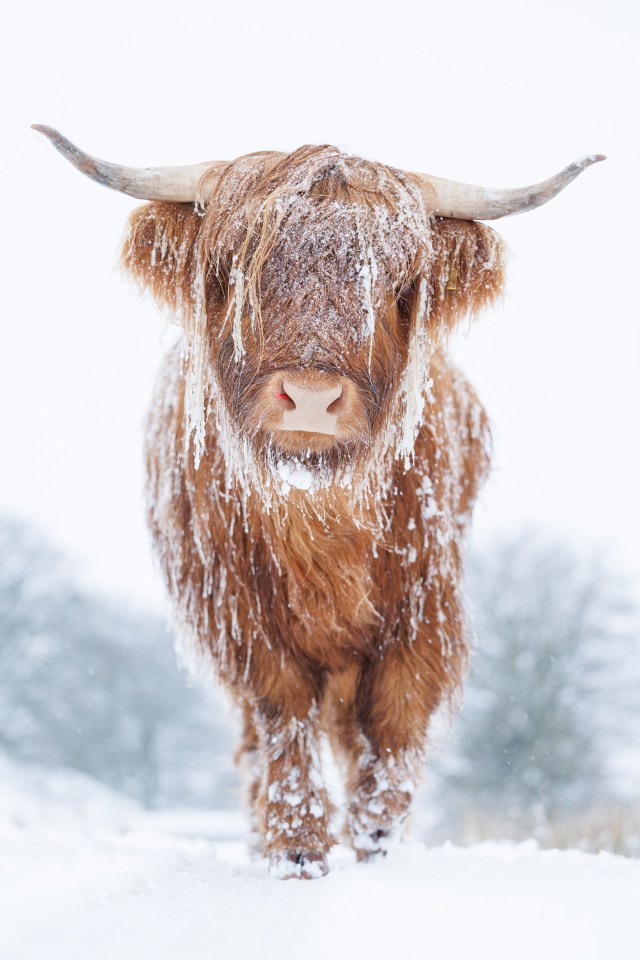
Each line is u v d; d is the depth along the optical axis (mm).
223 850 8805
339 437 5551
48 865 4914
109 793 42531
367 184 5840
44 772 43125
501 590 33531
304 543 6141
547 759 30641
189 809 47750
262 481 5785
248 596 6371
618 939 3814
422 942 3742
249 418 5688
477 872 5348
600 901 4457
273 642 6379
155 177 5980
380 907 4238
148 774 47344
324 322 5449
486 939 3795
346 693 6855
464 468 7648
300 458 5648
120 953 3531
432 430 6547
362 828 6359
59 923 3834
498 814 26812
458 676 6730
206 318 6004
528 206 6012
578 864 5770
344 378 5414
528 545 34688
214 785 48469
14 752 43344
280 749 6289
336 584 6238
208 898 4504
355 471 5770
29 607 45500
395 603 6477
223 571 6445
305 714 6395
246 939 3740
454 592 6691
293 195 5676
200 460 6445
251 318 5602
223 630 6512
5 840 5914
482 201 6082
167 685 48344
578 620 33125
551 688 31812
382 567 6402
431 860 6035
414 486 6422
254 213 5746
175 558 6863
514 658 32031
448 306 6262
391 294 5816
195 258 6027
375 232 5680
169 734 47938
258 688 6426
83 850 5785
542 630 32531
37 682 44531
